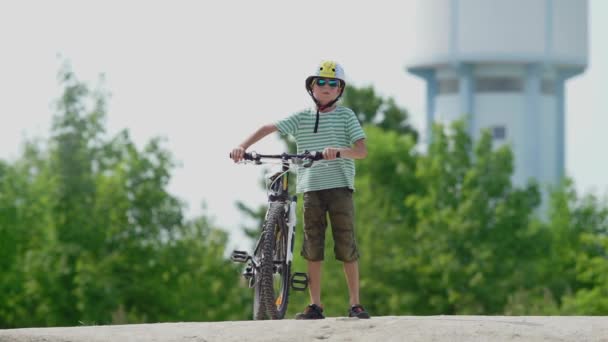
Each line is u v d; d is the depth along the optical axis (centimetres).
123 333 1261
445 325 1267
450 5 13425
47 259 7581
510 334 1221
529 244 8544
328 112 1570
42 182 7975
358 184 9362
